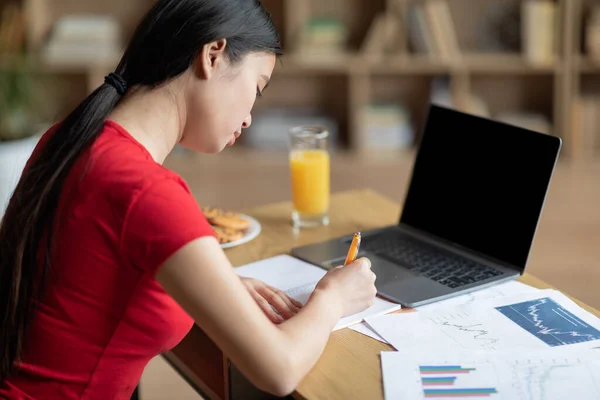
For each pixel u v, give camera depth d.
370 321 1.30
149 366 2.67
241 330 1.08
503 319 1.30
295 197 1.77
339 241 1.66
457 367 1.15
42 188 1.14
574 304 1.35
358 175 4.04
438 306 1.36
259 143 4.27
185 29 1.15
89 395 1.19
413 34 4.09
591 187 3.93
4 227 1.19
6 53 3.93
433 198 1.71
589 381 1.11
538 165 1.51
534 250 3.37
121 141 1.15
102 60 4.02
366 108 4.21
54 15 4.18
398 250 1.61
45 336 1.17
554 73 4.27
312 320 1.19
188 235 1.07
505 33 4.20
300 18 4.14
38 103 3.54
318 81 4.38
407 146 4.25
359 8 4.25
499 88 4.36
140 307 1.15
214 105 1.20
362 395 1.10
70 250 1.13
